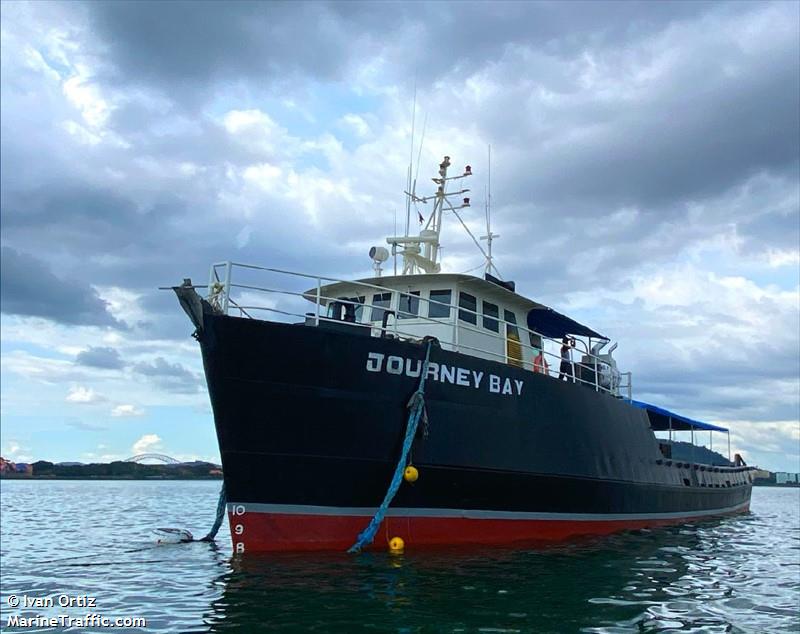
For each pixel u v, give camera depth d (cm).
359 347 1311
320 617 896
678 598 1099
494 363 1502
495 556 1346
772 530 2420
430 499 1392
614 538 1759
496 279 1839
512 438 1519
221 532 2084
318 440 1283
